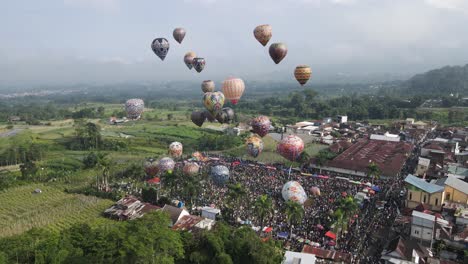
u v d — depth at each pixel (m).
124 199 93.81
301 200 83.62
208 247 58.88
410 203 89.06
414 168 130.88
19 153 160.12
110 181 118.06
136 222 60.22
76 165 149.75
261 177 114.50
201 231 64.88
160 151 178.88
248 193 98.81
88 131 189.38
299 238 73.88
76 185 114.81
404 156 137.75
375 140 174.88
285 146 93.56
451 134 189.25
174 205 93.12
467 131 194.12
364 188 103.06
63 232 59.62
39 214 90.69
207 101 94.56
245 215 85.38
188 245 61.53
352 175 124.06
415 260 62.94
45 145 184.00
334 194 98.25
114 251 53.62
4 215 91.06
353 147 156.62
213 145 183.38
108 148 183.62
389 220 82.81
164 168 106.19
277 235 75.19
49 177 126.94
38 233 59.25
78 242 56.81
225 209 86.69
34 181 121.31
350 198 73.50
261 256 55.31
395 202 94.62
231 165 131.75
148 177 119.00
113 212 88.12
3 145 180.62
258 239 60.50
